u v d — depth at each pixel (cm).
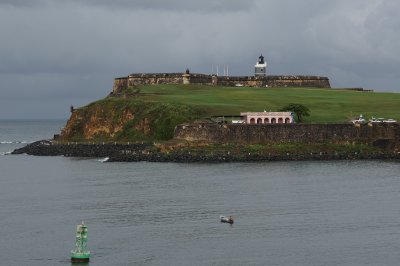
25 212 17988
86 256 13712
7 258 13912
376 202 18625
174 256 13938
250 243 14738
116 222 16688
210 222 16538
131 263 13550
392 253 13950
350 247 14375
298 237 15138
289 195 19750
